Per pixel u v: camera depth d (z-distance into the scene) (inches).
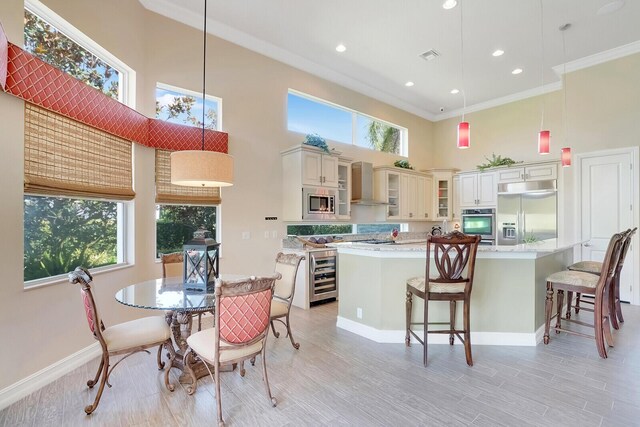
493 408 83.1
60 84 101.9
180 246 158.9
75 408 84.3
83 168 112.7
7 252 86.9
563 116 213.3
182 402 87.3
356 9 150.8
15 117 88.8
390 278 129.0
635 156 176.6
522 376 99.7
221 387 94.9
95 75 123.7
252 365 108.7
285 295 127.8
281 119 194.9
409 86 239.1
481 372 102.5
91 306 82.0
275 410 83.2
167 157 151.5
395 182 250.8
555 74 216.7
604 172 187.2
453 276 107.0
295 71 201.6
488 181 252.4
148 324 96.3
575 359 111.2
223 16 159.0
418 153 289.3
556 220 215.5
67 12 107.4
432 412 81.7
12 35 88.0
